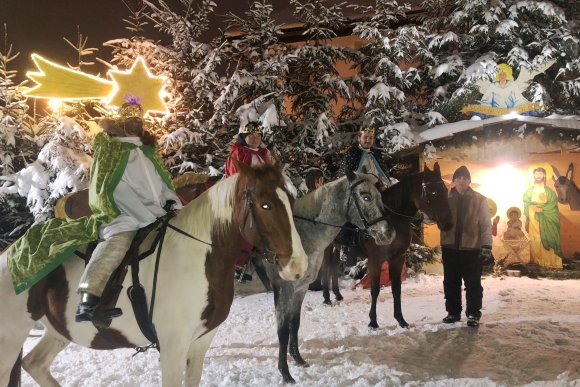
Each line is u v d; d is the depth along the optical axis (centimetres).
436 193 680
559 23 1230
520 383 491
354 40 1472
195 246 359
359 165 695
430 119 1230
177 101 1173
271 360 572
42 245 363
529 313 802
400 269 727
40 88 481
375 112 1172
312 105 1212
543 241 1188
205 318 357
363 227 564
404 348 618
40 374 415
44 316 390
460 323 729
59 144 984
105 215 359
